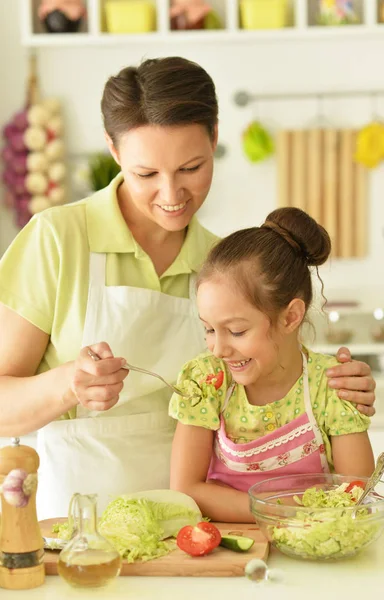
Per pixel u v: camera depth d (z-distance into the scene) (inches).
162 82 59.1
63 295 66.2
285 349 62.4
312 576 49.3
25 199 154.0
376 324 156.9
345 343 150.8
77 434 66.7
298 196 157.1
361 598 45.8
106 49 157.0
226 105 157.3
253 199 158.4
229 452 62.3
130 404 67.7
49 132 153.8
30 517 48.1
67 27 146.6
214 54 156.4
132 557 49.8
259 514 52.5
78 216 68.0
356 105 156.6
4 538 47.9
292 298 60.7
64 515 66.6
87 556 46.6
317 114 157.0
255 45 156.2
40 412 61.6
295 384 63.2
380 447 98.3
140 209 64.1
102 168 148.3
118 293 66.8
